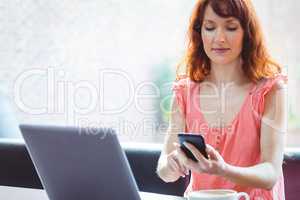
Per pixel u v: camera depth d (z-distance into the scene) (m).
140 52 3.92
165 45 3.86
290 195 2.34
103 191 1.70
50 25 4.12
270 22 3.47
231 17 1.97
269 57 2.09
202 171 1.69
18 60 4.11
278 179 1.96
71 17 4.11
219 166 1.68
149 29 3.93
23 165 2.92
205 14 2.02
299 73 3.39
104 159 1.64
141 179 2.64
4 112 3.50
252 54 2.04
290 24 3.45
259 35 2.04
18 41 4.14
